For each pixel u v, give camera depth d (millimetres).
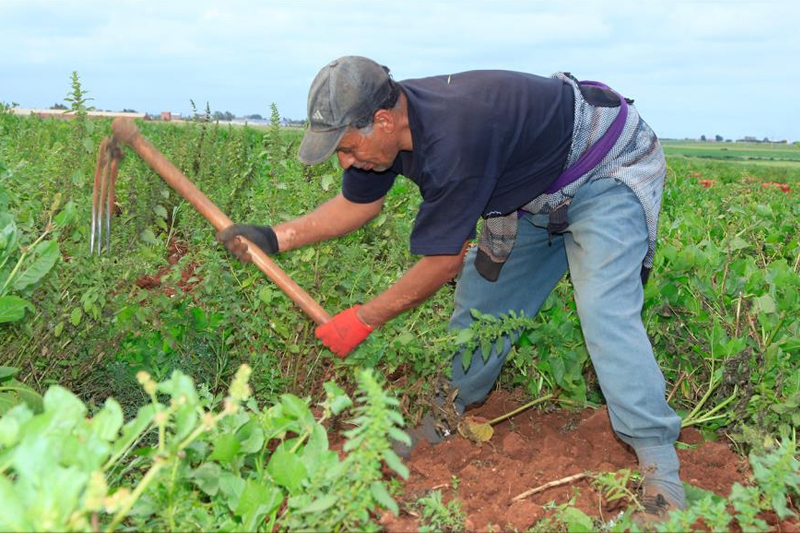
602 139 3088
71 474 1666
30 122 9344
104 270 3705
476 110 2805
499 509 2875
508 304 3629
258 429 2510
